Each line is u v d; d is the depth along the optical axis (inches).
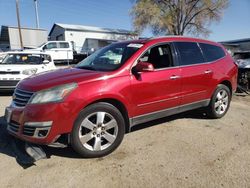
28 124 146.0
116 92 161.5
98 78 158.2
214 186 131.6
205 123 225.1
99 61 191.2
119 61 177.0
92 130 156.3
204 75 214.5
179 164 152.5
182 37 212.2
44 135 145.3
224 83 241.4
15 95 161.9
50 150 167.9
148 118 184.5
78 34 1514.5
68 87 148.6
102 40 1553.9
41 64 390.9
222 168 148.6
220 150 171.6
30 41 1187.3
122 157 160.7
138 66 169.5
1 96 357.4
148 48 183.9
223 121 232.5
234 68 246.4
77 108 148.4
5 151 167.8
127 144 179.0
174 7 1446.9
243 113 265.1
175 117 239.6
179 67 197.8
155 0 1441.9
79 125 151.2
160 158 159.5
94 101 155.4
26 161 151.1
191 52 211.9
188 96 205.3
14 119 153.4
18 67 360.8
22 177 139.1
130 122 174.4
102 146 160.6
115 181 135.6
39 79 163.0
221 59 236.1
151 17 1368.1
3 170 145.7
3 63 385.1
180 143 181.6
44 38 1214.9
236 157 162.1
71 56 1010.1
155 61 187.8
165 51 195.0
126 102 167.5
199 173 143.2
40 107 144.0
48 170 145.6
